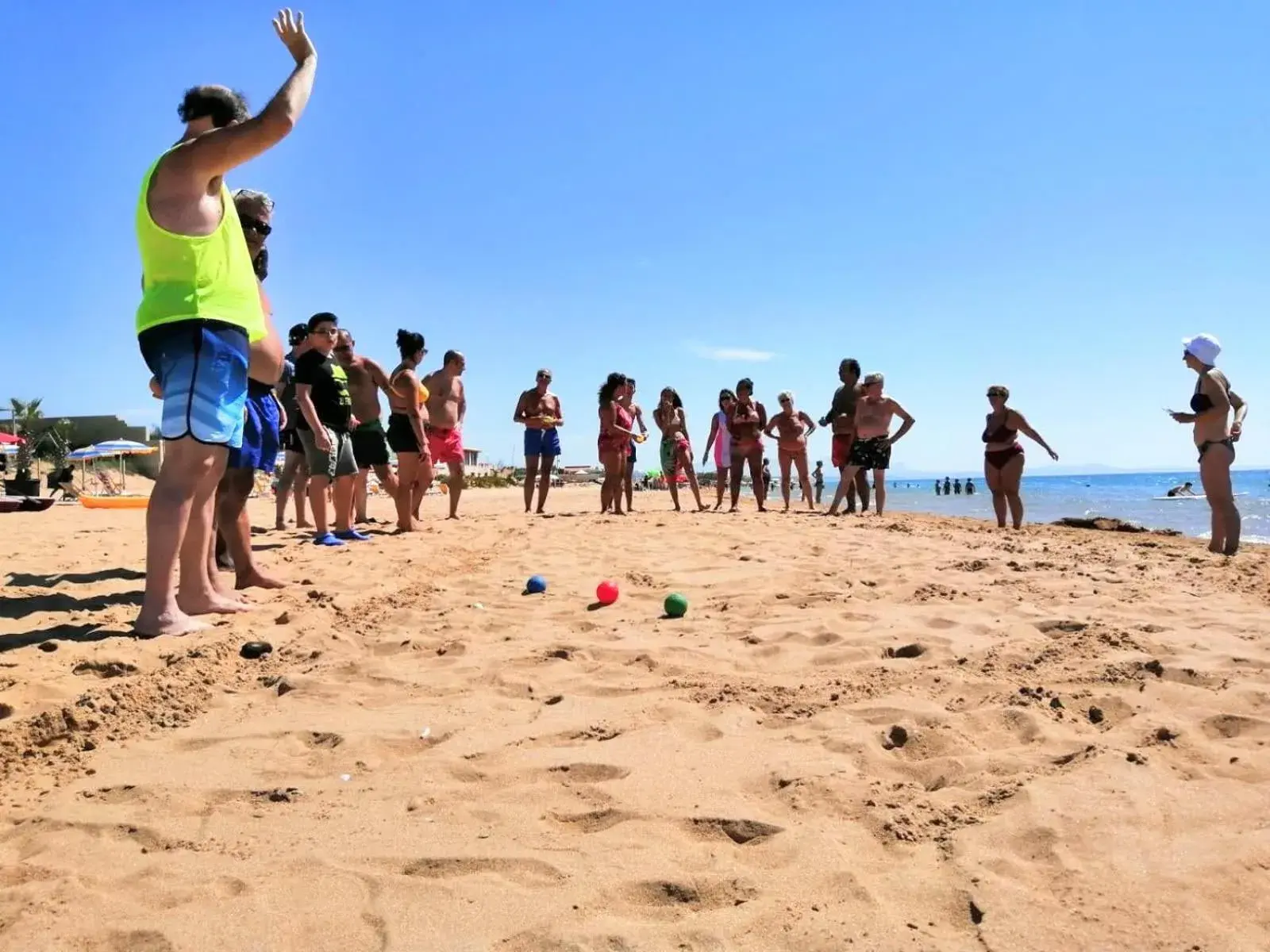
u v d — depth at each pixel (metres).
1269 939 1.60
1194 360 7.05
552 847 2.01
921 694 3.10
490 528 9.18
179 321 3.83
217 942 1.64
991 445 9.55
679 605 4.52
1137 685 3.13
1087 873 1.84
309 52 3.84
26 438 33.56
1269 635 3.77
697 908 1.76
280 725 2.88
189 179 3.73
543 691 3.26
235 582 5.07
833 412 11.71
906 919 1.69
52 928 1.69
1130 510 24.55
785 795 2.28
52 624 3.97
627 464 12.47
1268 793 2.21
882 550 6.84
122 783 2.41
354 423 8.29
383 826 2.14
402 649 3.89
